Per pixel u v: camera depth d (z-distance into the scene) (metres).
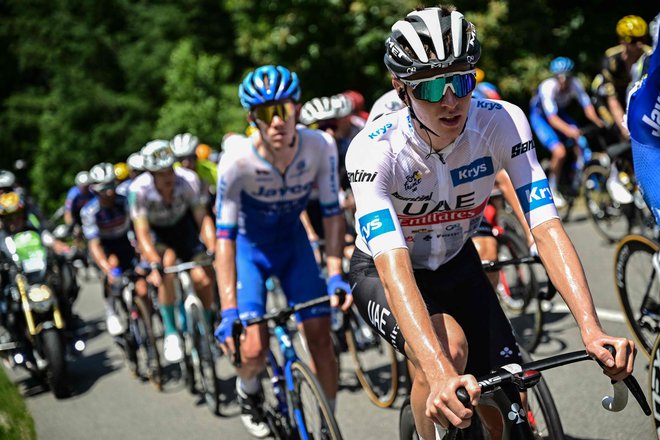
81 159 18.17
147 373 5.25
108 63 19.30
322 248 5.09
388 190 2.13
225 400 4.62
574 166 7.98
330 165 3.52
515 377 1.80
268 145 3.38
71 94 18.25
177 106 15.39
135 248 5.95
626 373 1.72
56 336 5.14
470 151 2.17
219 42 17.12
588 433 3.20
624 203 5.39
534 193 2.10
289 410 3.25
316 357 3.44
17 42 19.91
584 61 12.62
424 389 2.12
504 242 4.32
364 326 4.49
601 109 6.03
